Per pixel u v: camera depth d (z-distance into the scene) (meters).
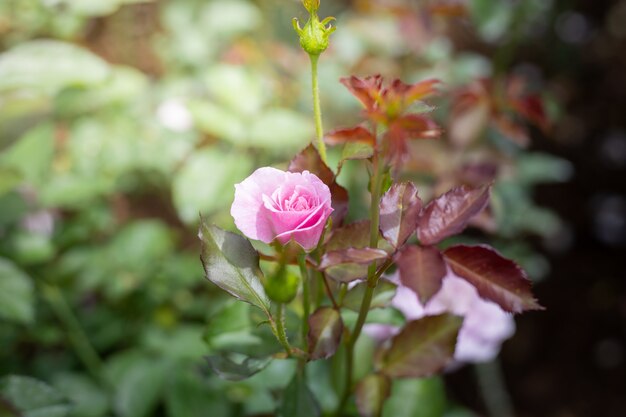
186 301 0.97
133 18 1.39
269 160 1.07
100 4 0.97
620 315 1.47
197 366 0.81
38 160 0.91
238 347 0.57
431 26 1.07
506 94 0.89
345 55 1.10
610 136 1.71
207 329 0.57
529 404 1.35
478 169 0.85
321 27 0.50
